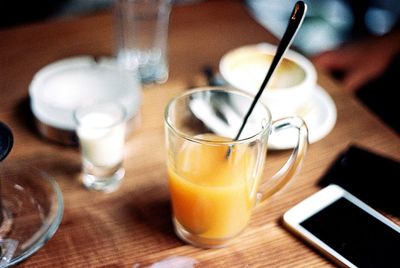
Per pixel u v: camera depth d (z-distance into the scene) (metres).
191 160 0.34
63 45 0.62
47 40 0.63
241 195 0.34
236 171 0.34
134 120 0.48
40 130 0.47
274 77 0.50
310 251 0.36
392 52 0.78
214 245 0.37
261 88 0.34
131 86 0.51
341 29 1.12
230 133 0.41
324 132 0.47
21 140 0.46
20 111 0.50
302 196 0.41
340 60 0.77
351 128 0.50
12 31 0.65
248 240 0.37
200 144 0.33
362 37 1.10
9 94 0.53
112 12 0.71
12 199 0.40
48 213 0.38
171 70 0.58
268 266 0.35
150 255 0.36
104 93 0.51
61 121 0.46
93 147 0.40
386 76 0.75
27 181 0.42
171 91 0.55
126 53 0.60
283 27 1.12
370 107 0.70
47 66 0.58
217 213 0.35
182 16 0.70
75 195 0.41
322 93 0.53
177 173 0.35
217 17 0.71
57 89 0.51
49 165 0.44
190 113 0.38
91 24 0.68
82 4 1.08
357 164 0.44
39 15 1.04
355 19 1.16
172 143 0.34
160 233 0.38
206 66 0.59
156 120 0.50
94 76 0.53
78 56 0.60
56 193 0.40
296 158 0.36
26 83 0.55
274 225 0.39
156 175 0.43
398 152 0.47
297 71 0.51
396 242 0.36
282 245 0.37
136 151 0.46
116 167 0.42
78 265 0.35
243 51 0.54
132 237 0.37
